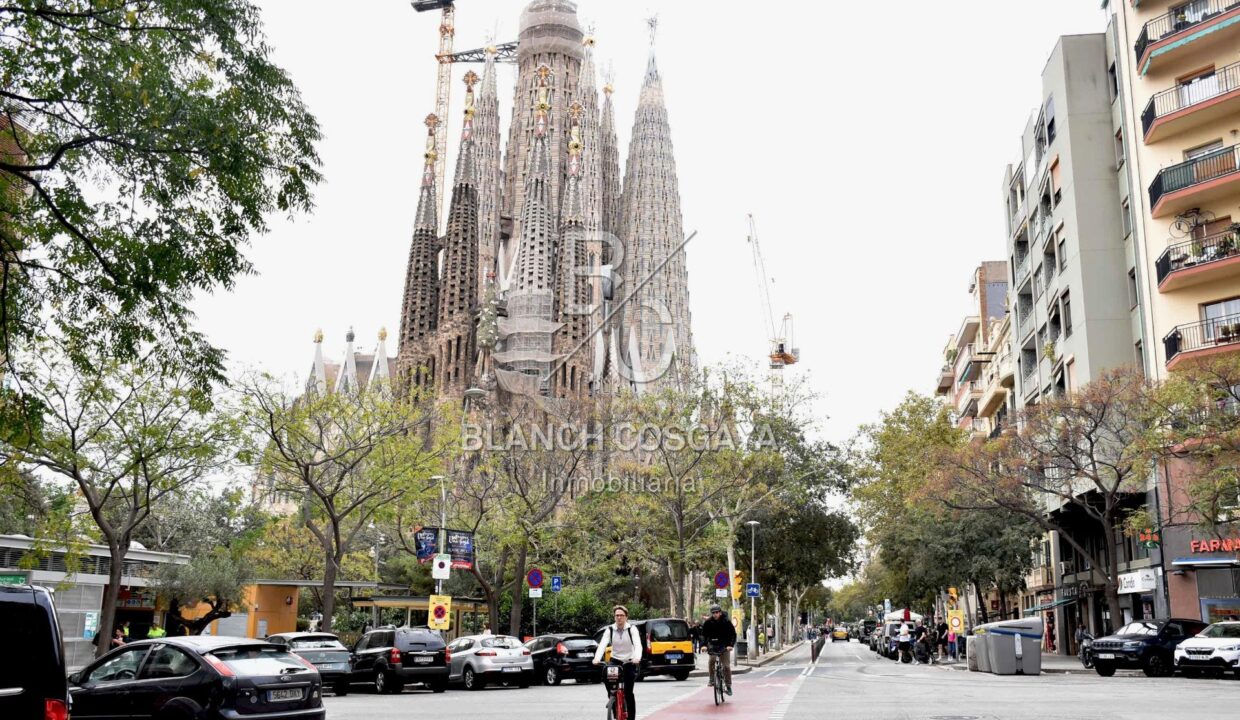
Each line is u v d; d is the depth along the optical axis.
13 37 12.88
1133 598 41.88
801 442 50.47
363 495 35.22
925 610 88.12
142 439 26.92
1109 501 35.16
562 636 30.94
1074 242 44.22
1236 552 35.16
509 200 154.00
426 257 134.88
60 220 13.14
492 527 43.47
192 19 13.51
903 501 51.94
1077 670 35.88
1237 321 36.97
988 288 78.75
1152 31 40.31
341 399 33.69
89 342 14.75
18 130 14.15
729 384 42.97
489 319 113.88
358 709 20.42
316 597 64.75
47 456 26.25
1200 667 28.28
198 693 12.91
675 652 29.31
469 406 61.81
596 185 154.75
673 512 43.75
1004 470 38.75
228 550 49.12
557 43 154.88
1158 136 40.03
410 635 27.77
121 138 13.11
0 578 27.47
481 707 20.39
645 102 163.38
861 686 25.56
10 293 14.09
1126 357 42.19
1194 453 30.47
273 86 14.23
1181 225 38.56
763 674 34.72
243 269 14.54
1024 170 55.25
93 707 13.57
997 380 66.00
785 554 57.00
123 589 42.50
